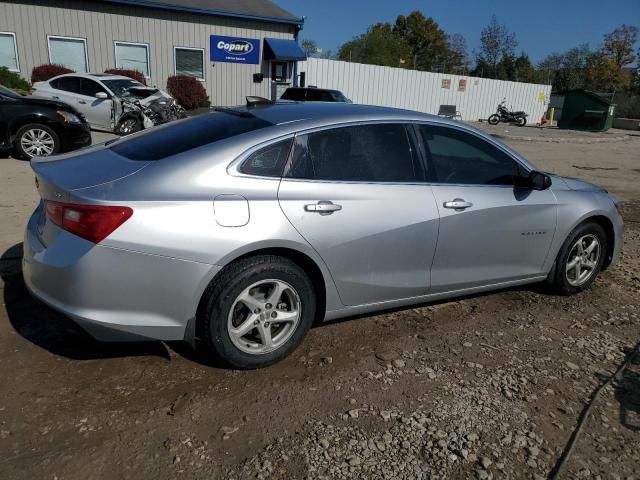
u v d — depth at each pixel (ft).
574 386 10.85
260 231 10.01
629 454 8.95
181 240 9.49
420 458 8.59
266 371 10.77
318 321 11.73
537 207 13.69
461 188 12.62
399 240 11.66
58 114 31.78
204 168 10.02
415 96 94.32
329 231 10.78
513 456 8.76
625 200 30.73
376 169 11.63
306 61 81.82
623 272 17.75
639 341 12.93
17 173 27.81
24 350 11.02
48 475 7.86
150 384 10.11
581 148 62.80
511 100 106.32
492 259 13.34
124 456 8.29
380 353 11.70
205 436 8.82
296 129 10.90
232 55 73.26
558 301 15.02
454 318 13.62
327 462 8.39
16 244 16.66
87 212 9.20
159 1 66.85
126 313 9.52
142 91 47.03
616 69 174.60
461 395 10.31
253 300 10.37
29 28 62.54
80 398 9.61
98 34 65.46
